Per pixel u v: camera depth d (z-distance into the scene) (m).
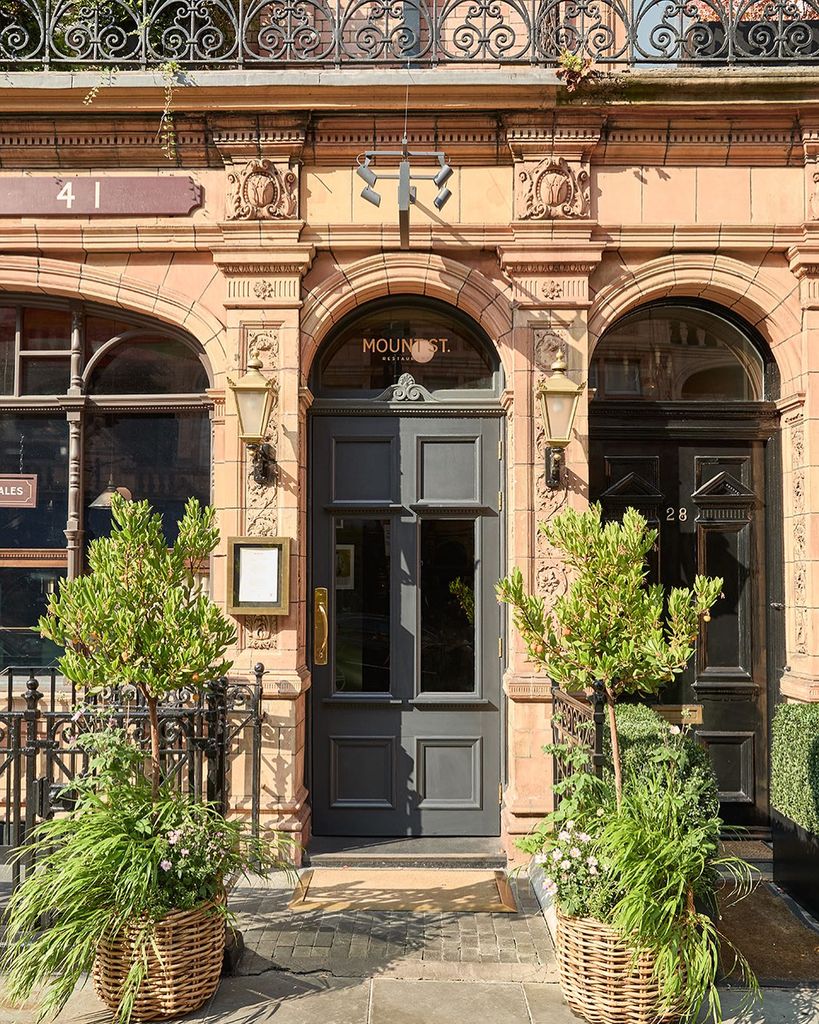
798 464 5.33
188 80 5.04
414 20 5.82
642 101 5.07
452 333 5.66
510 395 5.24
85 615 3.32
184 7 5.80
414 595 5.46
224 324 5.34
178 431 5.61
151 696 3.56
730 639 5.60
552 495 5.16
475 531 5.51
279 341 5.23
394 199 5.27
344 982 3.64
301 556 5.26
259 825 4.59
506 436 5.46
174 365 5.63
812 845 4.45
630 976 3.23
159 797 3.53
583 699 4.52
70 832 3.54
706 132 5.21
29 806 4.03
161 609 3.51
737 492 5.63
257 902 4.43
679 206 5.26
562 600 3.54
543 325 5.22
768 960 3.96
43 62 5.42
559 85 5.00
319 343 5.44
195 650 3.34
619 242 5.23
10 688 4.78
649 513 5.62
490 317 5.30
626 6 5.63
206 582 5.50
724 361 5.74
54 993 3.11
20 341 5.66
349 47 5.83
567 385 4.88
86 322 5.66
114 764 3.53
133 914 3.25
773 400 5.62
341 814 5.38
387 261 5.26
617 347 5.68
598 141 5.19
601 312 5.29
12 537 5.65
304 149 5.25
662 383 5.68
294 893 4.55
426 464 5.54
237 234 5.21
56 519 5.64
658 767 3.83
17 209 5.29
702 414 5.60
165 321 5.48
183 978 3.32
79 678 3.30
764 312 5.35
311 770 5.39
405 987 3.61
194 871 3.35
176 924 3.30
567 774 4.39
